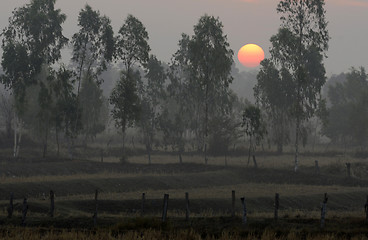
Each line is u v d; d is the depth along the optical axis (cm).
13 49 9856
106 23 10575
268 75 13138
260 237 3416
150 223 3653
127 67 10694
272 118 13325
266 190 6888
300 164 9681
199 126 13612
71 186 6419
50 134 12838
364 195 6688
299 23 10044
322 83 12781
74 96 10200
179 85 13925
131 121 9838
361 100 14688
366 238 3316
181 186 7338
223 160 10631
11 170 7800
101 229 3606
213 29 11031
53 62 10519
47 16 10338
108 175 7719
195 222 4116
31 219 4134
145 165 9288
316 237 3247
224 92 13025
